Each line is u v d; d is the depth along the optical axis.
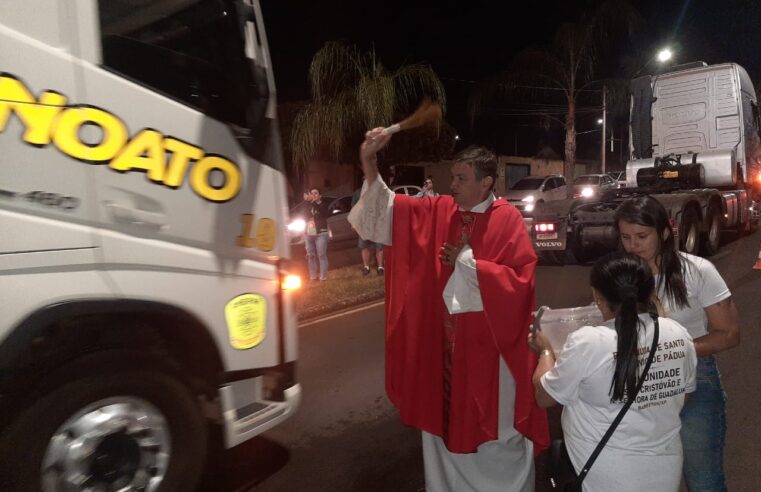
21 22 2.60
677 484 2.14
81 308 2.72
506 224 2.88
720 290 2.51
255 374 3.59
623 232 2.59
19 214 2.58
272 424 3.57
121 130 2.88
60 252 2.69
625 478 2.08
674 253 2.54
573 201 11.54
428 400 3.08
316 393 5.48
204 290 3.22
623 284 2.09
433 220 3.03
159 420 3.07
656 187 11.44
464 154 2.91
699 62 13.41
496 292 2.74
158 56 3.04
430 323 3.05
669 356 2.10
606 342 2.08
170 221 3.07
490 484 3.09
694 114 12.99
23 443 2.63
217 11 3.31
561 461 2.34
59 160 2.69
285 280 3.68
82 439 2.81
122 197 2.89
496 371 2.90
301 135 11.61
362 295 9.32
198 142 3.19
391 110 10.98
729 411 4.66
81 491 2.81
